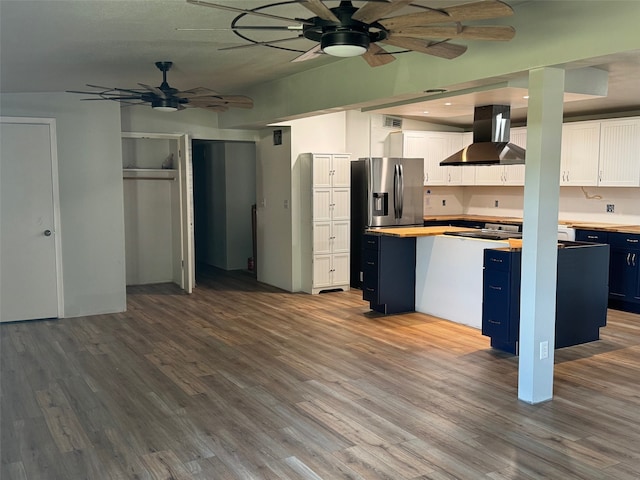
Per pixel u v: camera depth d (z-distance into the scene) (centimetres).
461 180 877
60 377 434
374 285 630
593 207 742
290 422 352
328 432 338
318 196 736
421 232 613
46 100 599
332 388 409
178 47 411
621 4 304
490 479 285
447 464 300
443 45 304
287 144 752
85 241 628
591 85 423
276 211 790
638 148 655
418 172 779
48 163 605
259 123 692
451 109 609
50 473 292
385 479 284
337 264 760
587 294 514
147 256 831
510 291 478
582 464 301
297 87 584
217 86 643
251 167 955
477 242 561
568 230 698
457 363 464
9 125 587
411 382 421
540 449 317
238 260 958
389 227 767
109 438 331
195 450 316
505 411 369
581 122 716
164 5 304
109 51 413
